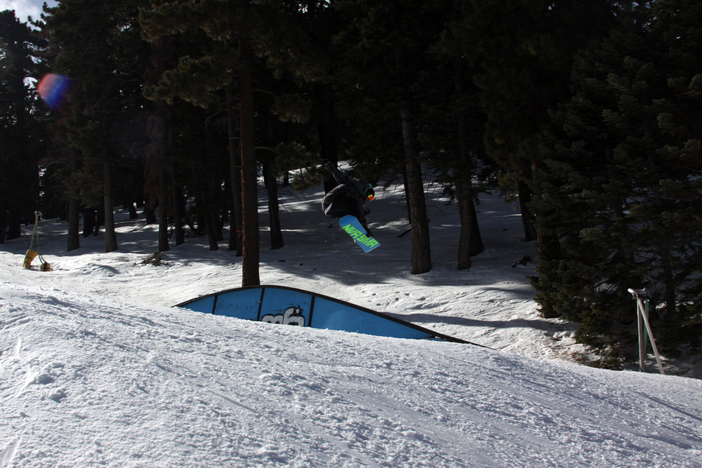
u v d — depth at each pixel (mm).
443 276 18203
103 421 1768
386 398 2824
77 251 32344
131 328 3186
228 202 27438
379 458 1977
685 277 10250
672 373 9500
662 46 10484
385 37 17125
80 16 28297
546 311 12570
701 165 9602
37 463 1420
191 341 3223
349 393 2766
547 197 11203
